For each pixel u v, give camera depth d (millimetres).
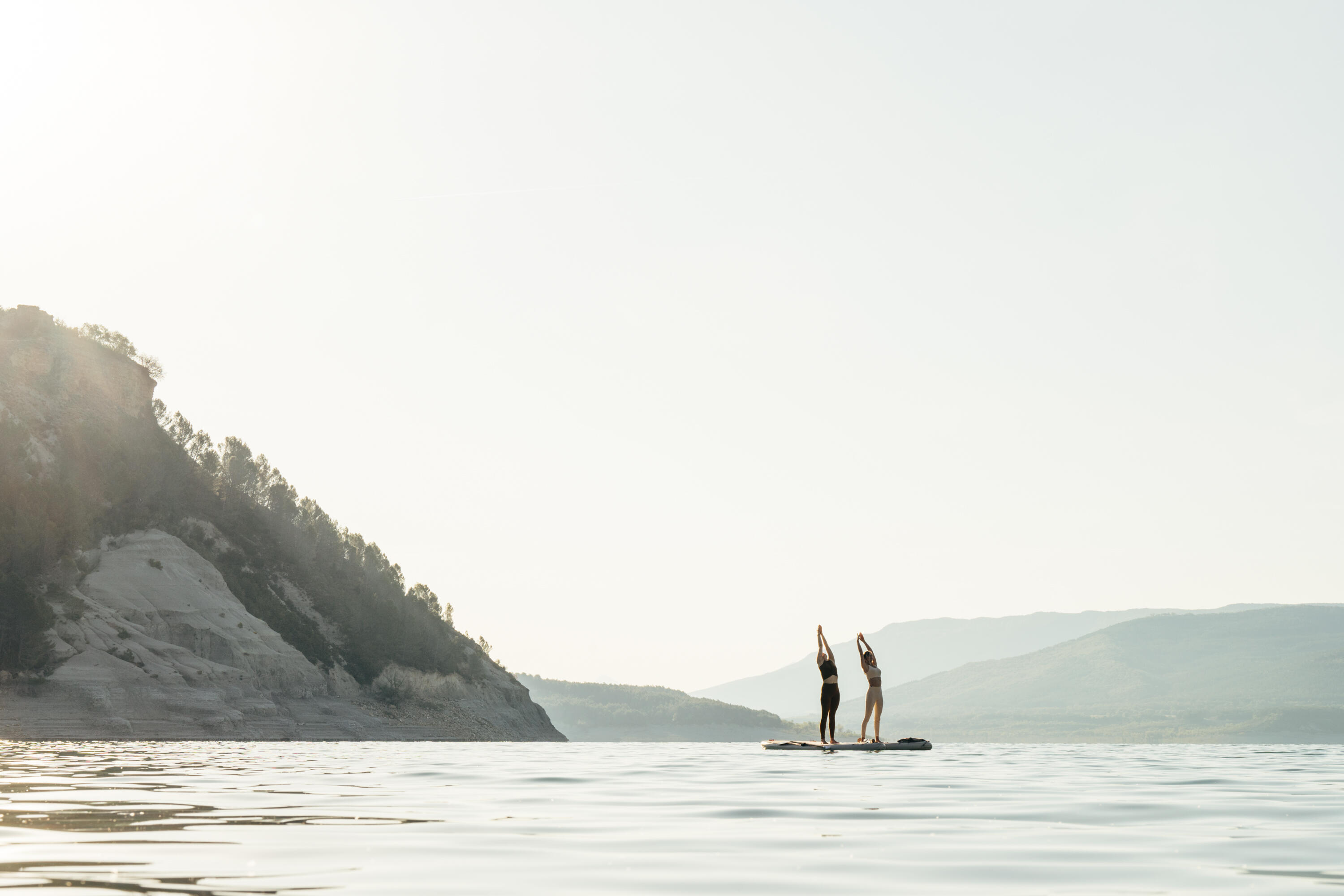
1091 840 9859
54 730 76188
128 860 7891
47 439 107125
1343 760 32219
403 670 125125
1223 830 10719
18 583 83375
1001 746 52375
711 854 8758
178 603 97875
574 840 9586
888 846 9305
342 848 8789
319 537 138500
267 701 95562
